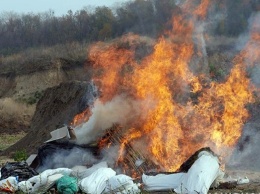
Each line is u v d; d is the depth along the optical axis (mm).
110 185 10164
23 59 52219
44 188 10523
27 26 62906
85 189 10234
